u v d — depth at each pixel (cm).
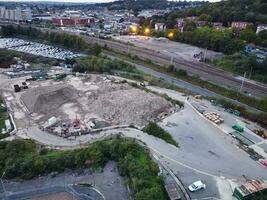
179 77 13575
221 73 14162
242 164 6850
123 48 18550
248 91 11875
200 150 7344
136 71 13850
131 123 8594
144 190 5556
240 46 17112
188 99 10719
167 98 10450
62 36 18550
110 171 6575
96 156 6750
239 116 9594
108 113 9106
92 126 8356
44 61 14962
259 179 6278
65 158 6662
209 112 9575
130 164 6372
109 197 5738
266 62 13475
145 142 7569
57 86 10594
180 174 6369
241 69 14225
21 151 6988
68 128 8194
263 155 7262
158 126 8175
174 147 7406
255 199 5556
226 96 11556
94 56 15075
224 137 8044
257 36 18525
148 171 6312
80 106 9688
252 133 8394
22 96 10381
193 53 17912
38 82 11988
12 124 8444
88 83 11756
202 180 6212
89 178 6322
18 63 14512
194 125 8638
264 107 10344
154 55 17112
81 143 7494
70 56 15975
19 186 6031
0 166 6469
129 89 10856
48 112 9206
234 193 5747
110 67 13900
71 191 5906
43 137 7781
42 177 6328
